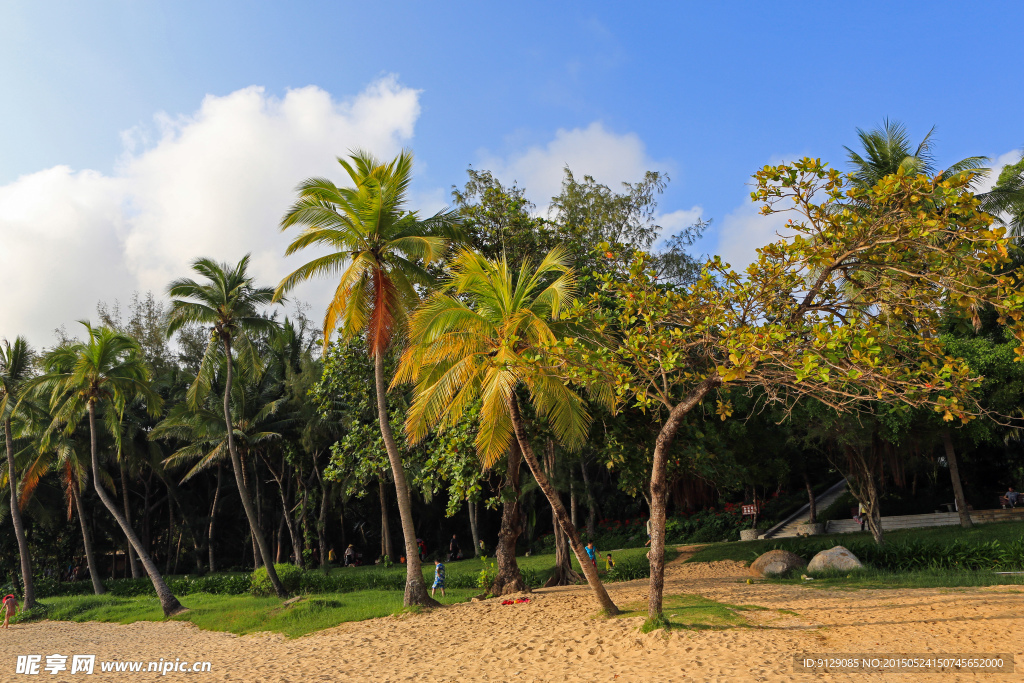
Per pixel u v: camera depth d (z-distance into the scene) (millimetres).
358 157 19062
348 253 19875
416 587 19719
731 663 9445
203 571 45938
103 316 46406
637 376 12383
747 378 10469
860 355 9031
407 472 28062
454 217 21141
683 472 21969
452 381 14984
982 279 9445
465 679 11234
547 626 14523
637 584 20922
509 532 21469
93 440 26734
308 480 41125
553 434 20125
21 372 31922
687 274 33219
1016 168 23875
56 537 45875
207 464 37906
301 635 18500
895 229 9820
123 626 25453
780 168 9945
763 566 20641
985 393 21016
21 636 24844
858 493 22781
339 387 25500
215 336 26797
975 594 13391
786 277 10406
